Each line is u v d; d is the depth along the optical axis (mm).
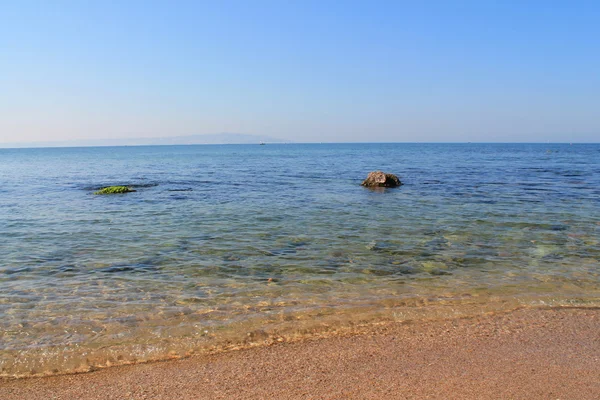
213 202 21000
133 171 49156
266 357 5777
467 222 15305
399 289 8531
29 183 33531
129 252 11477
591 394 4789
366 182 28125
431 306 7621
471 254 11117
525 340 6227
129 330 6648
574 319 7023
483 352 5852
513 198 21531
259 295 8203
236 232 13898
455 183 29750
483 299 7957
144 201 21594
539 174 37719
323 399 4703
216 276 9414
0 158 105625
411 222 15383
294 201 21141
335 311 7398
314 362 5613
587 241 12453
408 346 6059
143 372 5434
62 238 13203
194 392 4918
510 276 9328
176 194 24594
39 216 17203
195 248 11875
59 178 38875
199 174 42469
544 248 11680
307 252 11406
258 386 5016
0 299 7980
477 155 92250
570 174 37469
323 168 50844
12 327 6758
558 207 18562
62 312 7367
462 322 6926
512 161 63750
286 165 59219
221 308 7543
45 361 5734
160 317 7148
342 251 11492
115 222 15797
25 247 12094
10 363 5680
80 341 6289
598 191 24359
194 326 6793
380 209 18359
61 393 4969
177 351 5996
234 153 135250
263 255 11133
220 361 5688
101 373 5434
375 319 7059
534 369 5367
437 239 12789
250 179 35312
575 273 9516
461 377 5172
